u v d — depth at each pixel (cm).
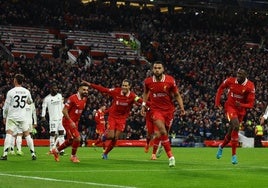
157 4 9956
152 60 8588
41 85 6438
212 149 5303
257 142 6469
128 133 5978
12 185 1745
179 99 2522
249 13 10425
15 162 2767
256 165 2950
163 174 2231
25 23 8769
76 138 2783
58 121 3666
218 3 9856
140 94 6719
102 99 6144
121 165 2683
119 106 3111
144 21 9556
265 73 8500
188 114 6519
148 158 3381
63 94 6181
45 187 1705
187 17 9850
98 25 9300
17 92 2905
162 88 2481
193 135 6328
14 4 8812
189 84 7675
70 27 9025
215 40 9350
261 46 9712
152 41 9062
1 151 4044
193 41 9125
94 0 9862
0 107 5475
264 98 7600
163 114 2508
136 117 6072
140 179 2031
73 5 9288
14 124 2920
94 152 4150
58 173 2197
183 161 3203
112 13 9556
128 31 9481
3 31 8425
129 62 7900
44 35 8619
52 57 7875
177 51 8744
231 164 2978
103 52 8700
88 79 6738
